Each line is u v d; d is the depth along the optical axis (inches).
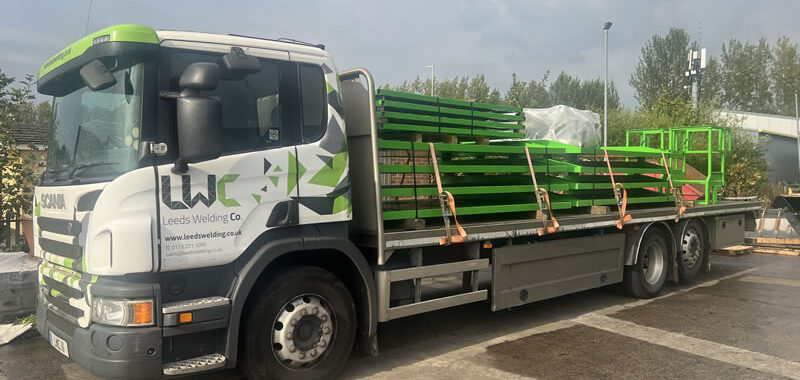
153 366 146.6
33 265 265.7
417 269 203.8
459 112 233.0
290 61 176.4
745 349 223.9
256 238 167.2
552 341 235.3
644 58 2073.1
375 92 203.5
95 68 147.6
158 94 150.3
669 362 208.5
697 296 325.7
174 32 155.3
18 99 332.8
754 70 2647.6
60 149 177.2
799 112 2576.3
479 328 256.7
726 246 388.5
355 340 196.2
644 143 403.5
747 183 826.8
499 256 234.2
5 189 319.6
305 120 178.5
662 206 340.2
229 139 162.6
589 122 352.2
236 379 188.7
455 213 214.1
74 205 155.9
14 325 238.7
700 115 860.0
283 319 172.1
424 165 210.8
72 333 155.9
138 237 145.5
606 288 346.6
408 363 207.6
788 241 512.4
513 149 242.1
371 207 193.0
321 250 188.5
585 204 278.8
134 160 147.5
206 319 155.1
